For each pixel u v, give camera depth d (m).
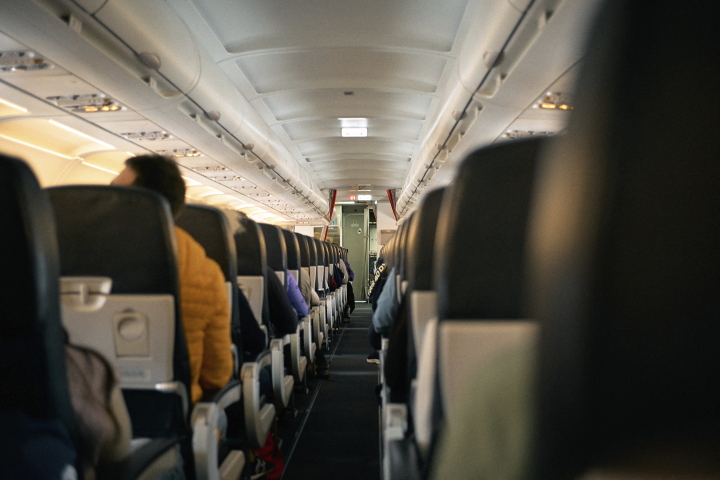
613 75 0.25
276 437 2.79
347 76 7.26
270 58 6.54
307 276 4.81
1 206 0.68
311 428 3.49
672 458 0.27
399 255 2.06
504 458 0.42
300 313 3.68
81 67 4.23
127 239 1.28
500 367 0.45
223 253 1.98
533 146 0.77
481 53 4.48
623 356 0.26
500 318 0.82
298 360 3.71
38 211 0.71
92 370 1.08
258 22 5.50
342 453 3.03
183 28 4.80
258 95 7.55
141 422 1.35
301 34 5.79
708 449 0.27
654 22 0.25
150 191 1.29
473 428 0.46
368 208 21.67
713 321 0.27
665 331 0.26
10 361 0.74
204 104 5.84
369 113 8.98
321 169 14.75
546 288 0.30
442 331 0.83
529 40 4.02
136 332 1.31
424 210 1.32
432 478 0.55
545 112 5.56
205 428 1.46
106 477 1.09
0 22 3.41
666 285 0.26
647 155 0.26
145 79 4.76
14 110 5.75
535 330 0.32
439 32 5.73
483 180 0.79
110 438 1.10
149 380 1.34
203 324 1.62
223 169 9.72
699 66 0.25
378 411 3.91
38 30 3.54
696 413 0.27
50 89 4.90
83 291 1.29
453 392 0.83
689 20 0.25
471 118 6.32
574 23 3.55
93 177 9.57
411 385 1.40
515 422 0.42
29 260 0.69
